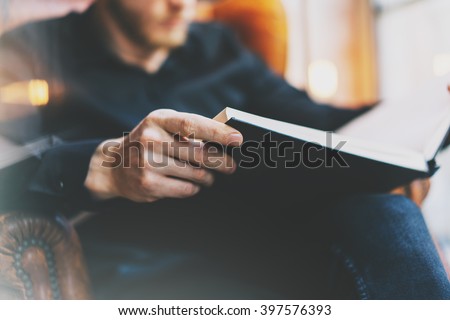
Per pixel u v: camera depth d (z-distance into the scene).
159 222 0.53
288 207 0.52
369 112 0.67
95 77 0.81
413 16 1.74
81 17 0.85
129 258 0.62
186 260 0.61
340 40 1.72
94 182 0.48
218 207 0.50
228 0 1.09
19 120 0.71
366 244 0.47
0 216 0.41
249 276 0.57
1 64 0.75
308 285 0.53
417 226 0.48
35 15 0.84
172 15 0.92
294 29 1.67
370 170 0.45
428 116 0.56
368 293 0.45
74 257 0.45
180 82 0.94
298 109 0.96
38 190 0.45
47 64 0.79
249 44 1.06
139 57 0.89
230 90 1.00
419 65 1.73
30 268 0.41
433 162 0.49
